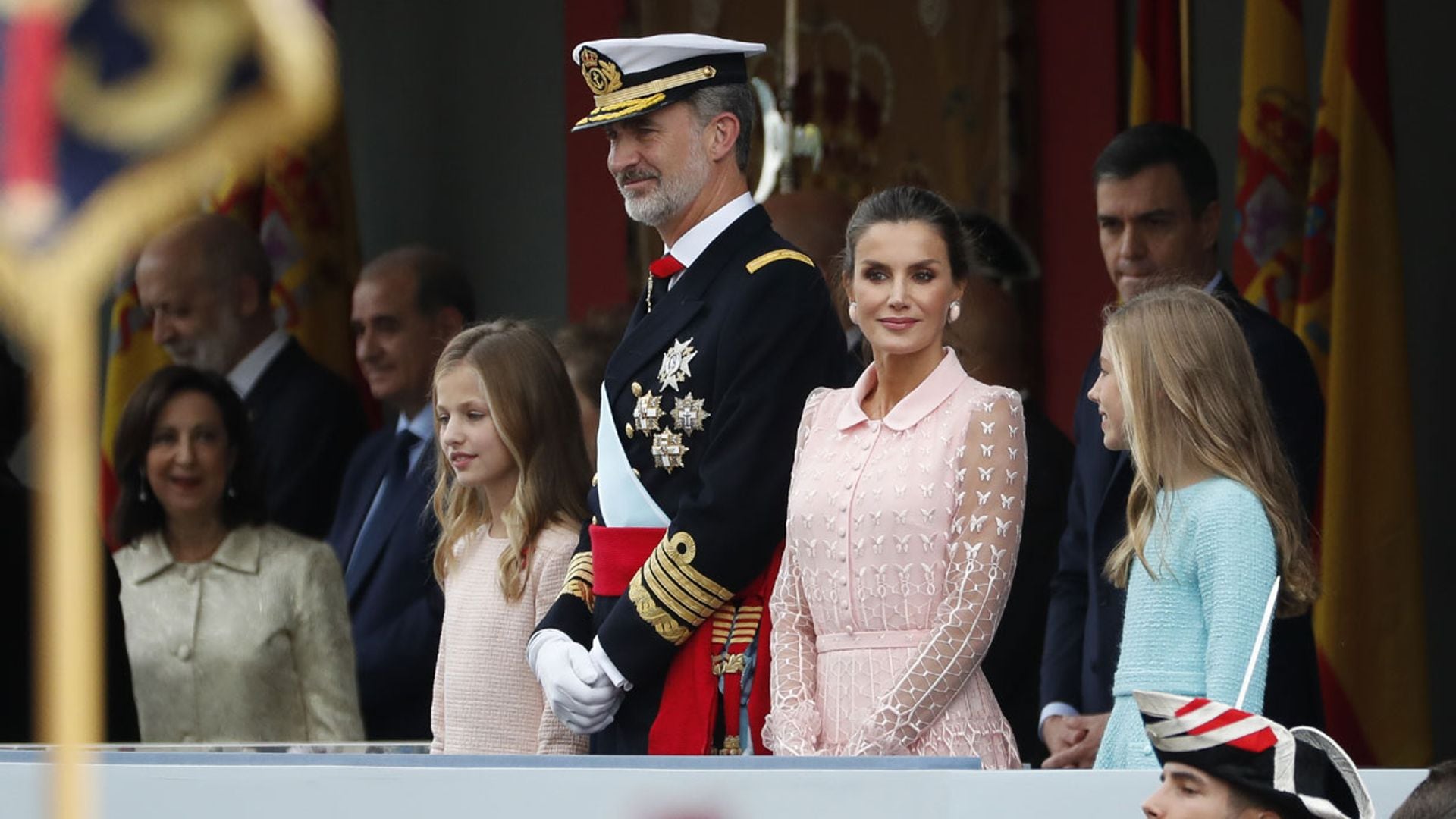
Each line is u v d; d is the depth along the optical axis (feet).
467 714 54.08
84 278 10.01
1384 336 77.41
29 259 9.93
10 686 61.00
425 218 112.47
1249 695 40.27
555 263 108.99
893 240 47.26
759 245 52.85
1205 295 43.68
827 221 74.08
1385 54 78.89
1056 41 96.99
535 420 55.26
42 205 9.90
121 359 95.35
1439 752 82.99
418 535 70.90
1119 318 43.75
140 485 67.41
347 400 90.27
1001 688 61.62
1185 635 41.60
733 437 49.88
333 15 112.16
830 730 45.91
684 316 51.90
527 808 36.99
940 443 45.96
